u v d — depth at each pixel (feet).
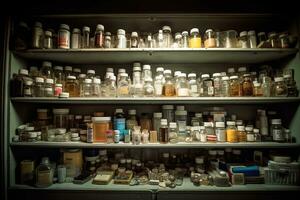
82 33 4.25
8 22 3.75
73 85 4.16
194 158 4.50
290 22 4.06
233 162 4.20
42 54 4.01
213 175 3.85
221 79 4.09
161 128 3.92
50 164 4.04
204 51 3.82
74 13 3.81
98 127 4.00
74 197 3.64
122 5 3.79
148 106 4.74
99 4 3.80
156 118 4.27
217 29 4.48
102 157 4.38
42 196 3.63
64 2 3.81
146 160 4.64
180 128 4.10
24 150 4.15
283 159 3.80
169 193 3.60
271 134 4.14
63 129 4.07
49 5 3.81
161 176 3.92
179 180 3.89
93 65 4.84
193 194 3.61
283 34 3.92
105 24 4.31
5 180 3.63
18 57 4.06
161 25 4.35
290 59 4.04
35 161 4.09
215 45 3.91
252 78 4.19
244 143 3.77
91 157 4.27
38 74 4.19
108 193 3.63
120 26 4.40
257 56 4.18
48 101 3.89
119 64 4.77
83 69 4.79
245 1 3.76
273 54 4.02
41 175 3.71
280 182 3.74
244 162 4.22
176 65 4.76
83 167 4.31
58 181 3.86
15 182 3.87
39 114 4.25
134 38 4.01
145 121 4.33
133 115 4.40
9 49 3.78
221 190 3.59
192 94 4.01
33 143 3.77
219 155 4.38
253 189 3.58
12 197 3.64
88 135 3.87
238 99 3.70
